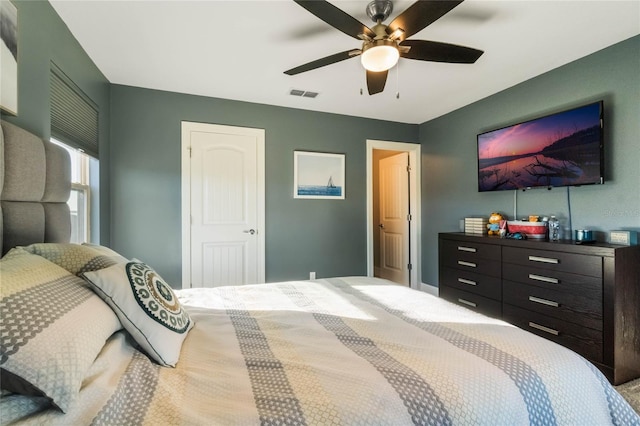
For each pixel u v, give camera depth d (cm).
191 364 102
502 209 320
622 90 225
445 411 80
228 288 201
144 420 73
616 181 228
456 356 102
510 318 262
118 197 302
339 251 395
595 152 230
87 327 84
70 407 68
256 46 233
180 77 288
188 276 328
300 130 375
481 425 81
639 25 206
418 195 436
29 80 160
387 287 200
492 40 224
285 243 370
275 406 78
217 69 271
